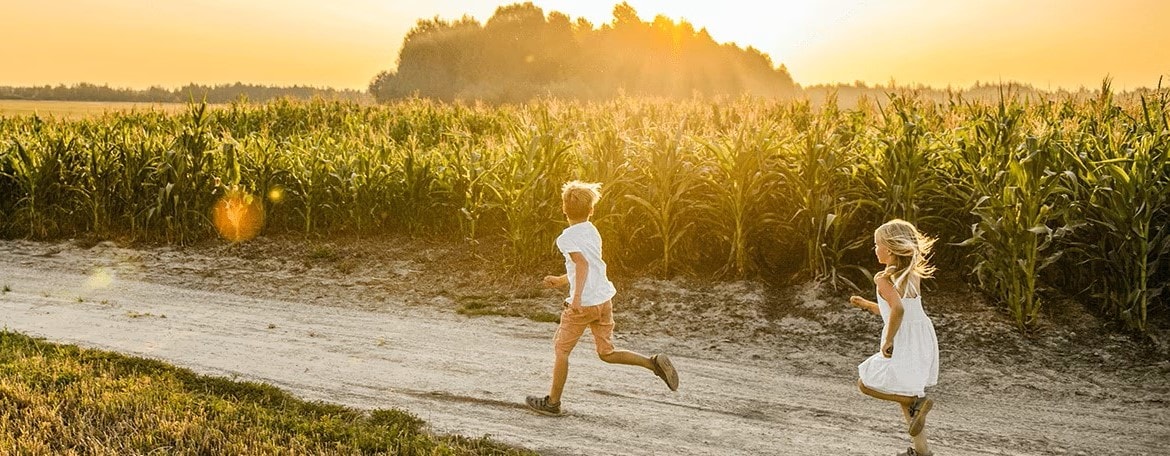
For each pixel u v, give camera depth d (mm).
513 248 10953
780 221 10336
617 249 10648
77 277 10906
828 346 8320
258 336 8281
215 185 13070
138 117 22516
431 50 58875
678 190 10234
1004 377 7395
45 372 6359
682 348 8336
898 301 5168
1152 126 9633
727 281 10125
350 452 5086
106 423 5473
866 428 6094
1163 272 8617
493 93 53344
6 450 4902
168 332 8234
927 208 9617
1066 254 8961
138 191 13047
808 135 10047
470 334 8648
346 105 26297
